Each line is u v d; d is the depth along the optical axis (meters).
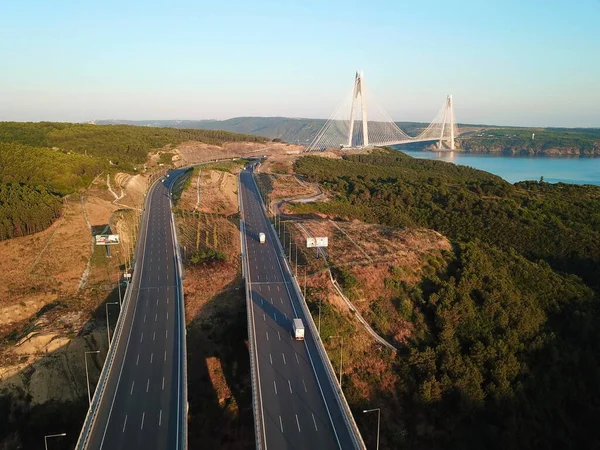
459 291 91.88
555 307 96.75
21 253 94.00
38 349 71.25
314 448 48.47
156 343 68.75
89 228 108.75
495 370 75.25
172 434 50.06
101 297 86.19
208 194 153.25
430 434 68.69
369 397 70.75
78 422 65.19
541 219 141.38
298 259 100.38
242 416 66.00
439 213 148.50
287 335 70.88
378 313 86.25
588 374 82.69
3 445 62.06
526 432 70.94
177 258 101.75
